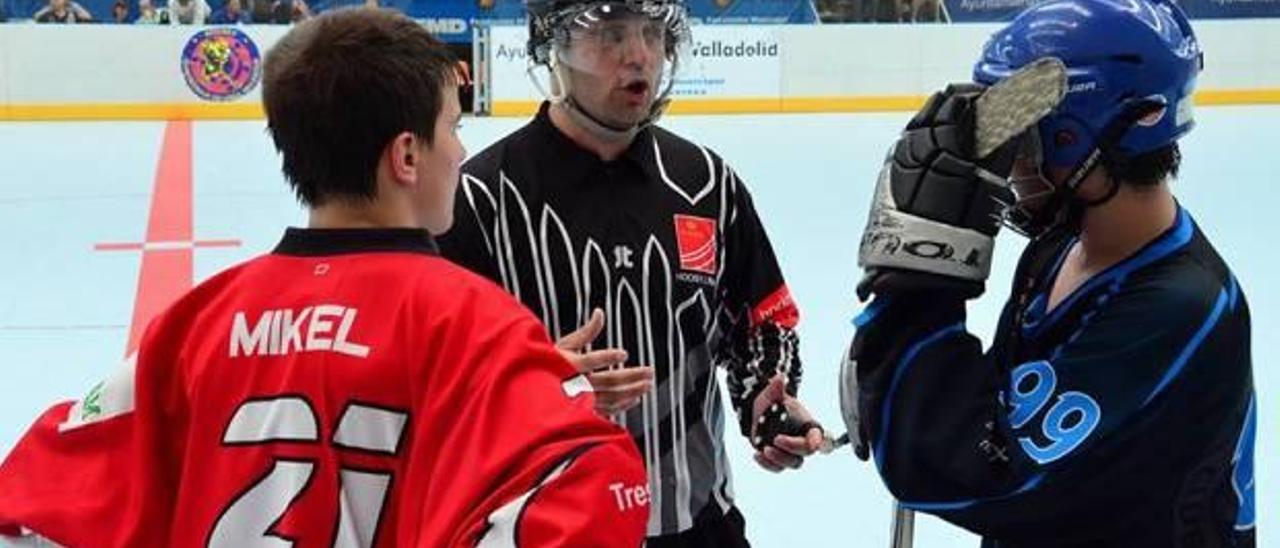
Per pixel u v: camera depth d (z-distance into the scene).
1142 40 1.30
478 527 1.13
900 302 1.37
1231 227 7.80
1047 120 1.33
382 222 1.32
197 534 1.25
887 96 13.71
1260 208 8.35
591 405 1.19
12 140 11.59
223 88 12.99
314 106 1.29
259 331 1.28
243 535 1.23
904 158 1.35
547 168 1.98
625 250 1.99
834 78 13.62
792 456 2.12
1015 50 1.35
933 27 13.70
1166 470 1.30
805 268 6.88
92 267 7.01
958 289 1.33
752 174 9.78
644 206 2.01
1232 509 1.35
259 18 13.92
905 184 1.34
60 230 7.90
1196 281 1.31
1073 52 1.31
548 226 1.97
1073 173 1.34
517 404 1.16
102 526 1.29
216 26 12.92
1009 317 1.50
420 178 1.34
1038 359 1.42
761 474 4.00
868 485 3.92
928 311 1.35
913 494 1.35
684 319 2.03
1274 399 4.62
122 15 14.12
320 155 1.31
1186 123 1.36
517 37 13.20
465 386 1.19
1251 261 6.93
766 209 8.51
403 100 1.30
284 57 1.33
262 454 1.23
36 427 1.38
